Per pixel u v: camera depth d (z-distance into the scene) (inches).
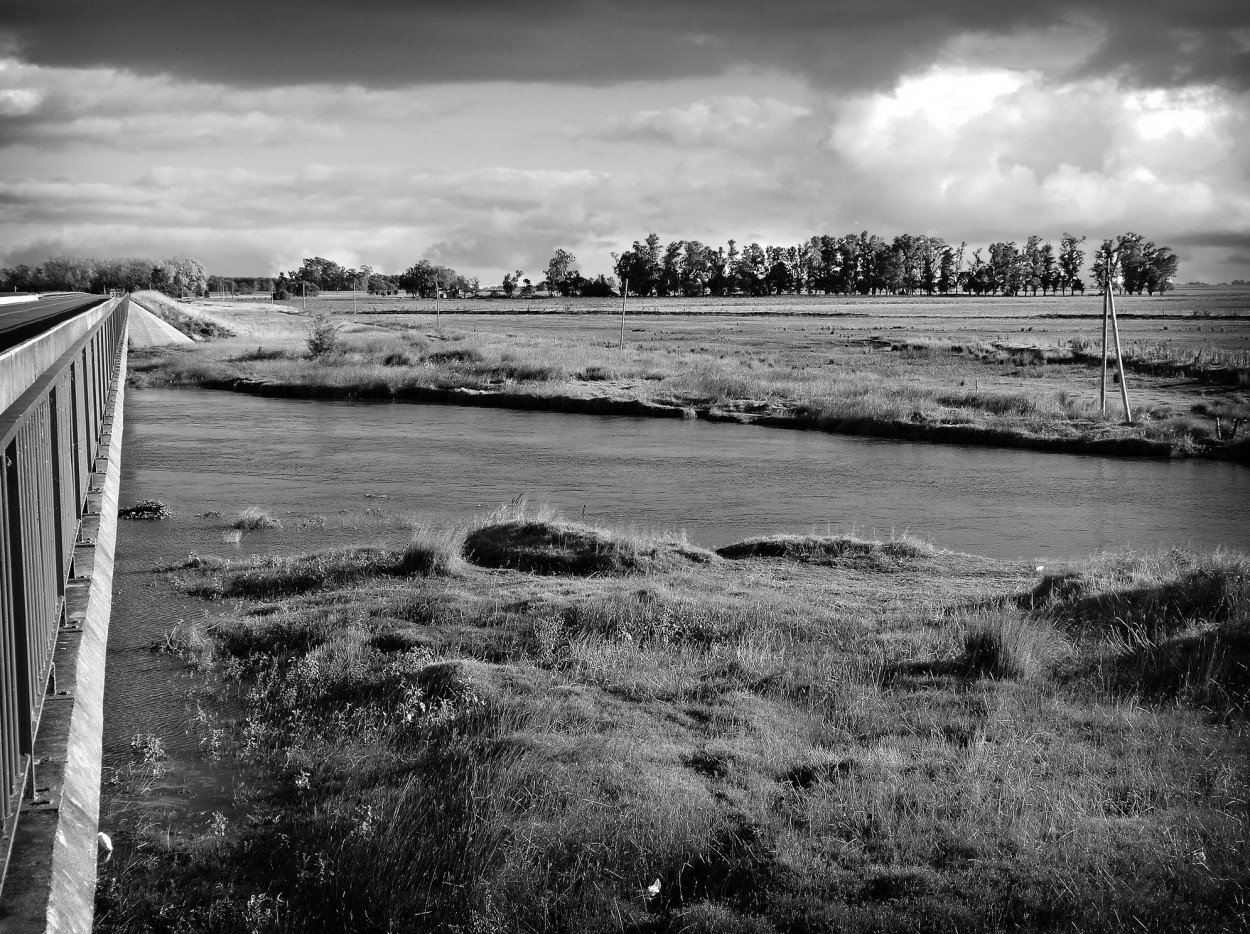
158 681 473.7
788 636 506.9
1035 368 2437.3
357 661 476.4
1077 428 1518.2
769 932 248.8
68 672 263.9
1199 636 450.3
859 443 1493.6
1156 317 4955.7
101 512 442.3
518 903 270.5
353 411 1889.8
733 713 394.9
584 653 471.2
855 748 355.6
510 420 1758.1
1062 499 1057.5
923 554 719.7
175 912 279.7
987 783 311.1
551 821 303.9
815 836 287.1
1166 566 620.7
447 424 1696.6
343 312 6619.1
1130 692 410.0
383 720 410.9
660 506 1005.2
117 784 362.6
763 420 1721.2
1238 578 519.8
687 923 254.4
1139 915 243.6
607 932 256.4
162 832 326.6
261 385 2220.7
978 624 472.1
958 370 2465.6
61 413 300.5
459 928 264.7
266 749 393.4
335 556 697.0
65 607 303.9
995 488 1122.0
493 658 480.1
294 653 500.1
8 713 178.1
